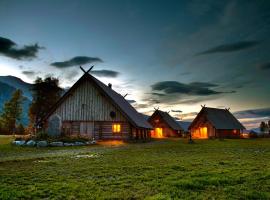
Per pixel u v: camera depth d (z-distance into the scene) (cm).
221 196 741
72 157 1675
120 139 3844
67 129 3956
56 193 781
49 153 1966
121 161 1443
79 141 2975
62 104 4034
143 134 4797
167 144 3247
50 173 1091
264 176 978
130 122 3756
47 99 5841
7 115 8056
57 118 3108
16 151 2144
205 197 732
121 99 4816
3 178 995
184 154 1855
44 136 2914
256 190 803
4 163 1385
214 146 2825
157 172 1086
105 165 1288
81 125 3953
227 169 1149
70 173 1089
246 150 2245
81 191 799
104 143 3300
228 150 2238
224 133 6650
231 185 866
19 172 1116
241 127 7250
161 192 776
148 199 698
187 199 709
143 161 1434
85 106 3984
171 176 998
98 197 735
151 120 7769
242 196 742
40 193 784
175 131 7669
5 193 779
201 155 1781
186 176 995
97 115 3941
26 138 2942
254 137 6869
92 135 3906
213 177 956
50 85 5812
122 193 774
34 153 1972
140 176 998
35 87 5816
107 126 3916
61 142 2731
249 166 1240
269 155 1780
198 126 6838
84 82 4041
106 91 3959
